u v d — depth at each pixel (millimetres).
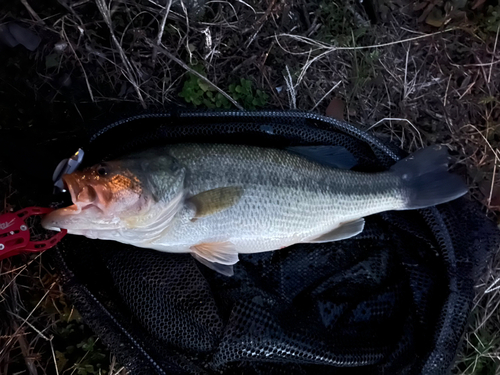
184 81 569
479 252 542
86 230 427
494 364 582
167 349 476
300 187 490
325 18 614
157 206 438
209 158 463
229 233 474
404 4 631
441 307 505
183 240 466
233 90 575
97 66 537
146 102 554
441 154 536
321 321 508
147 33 551
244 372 491
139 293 479
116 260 483
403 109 615
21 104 502
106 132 479
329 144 535
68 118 521
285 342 469
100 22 531
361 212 521
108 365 516
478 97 630
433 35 630
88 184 410
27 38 506
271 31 593
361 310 522
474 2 627
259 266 534
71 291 472
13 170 494
